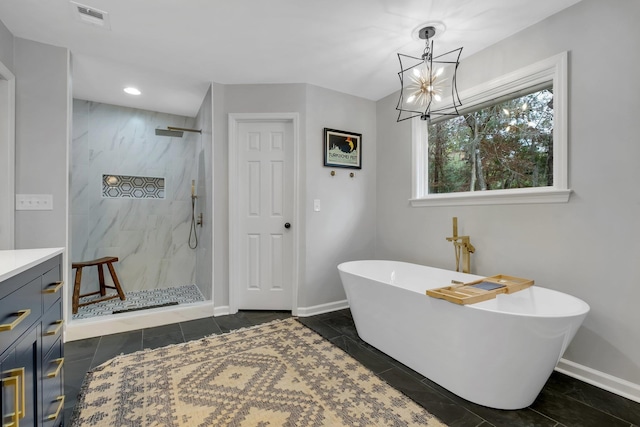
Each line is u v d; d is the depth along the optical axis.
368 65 2.49
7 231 1.96
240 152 2.88
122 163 3.50
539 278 1.92
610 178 1.62
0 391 0.75
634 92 1.53
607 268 1.63
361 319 2.20
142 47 2.21
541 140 2.01
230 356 1.98
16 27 1.95
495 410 1.47
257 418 1.38
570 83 1.77
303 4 1.74
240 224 2.89
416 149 2.80
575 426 1.35
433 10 1.80
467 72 2.35
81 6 1.75
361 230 3.16
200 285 3.52
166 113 3.74
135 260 3.57
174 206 3.79
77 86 2.92
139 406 1.46
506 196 2.08
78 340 2.23
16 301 0.87
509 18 1.88
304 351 2.06
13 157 2.00
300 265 2.81
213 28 1.97
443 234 2.56
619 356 1.58
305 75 2.67
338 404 1.49
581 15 1.72
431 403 1.51
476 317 1.45
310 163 2.83
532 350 1.37
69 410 1.43
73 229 3.27
